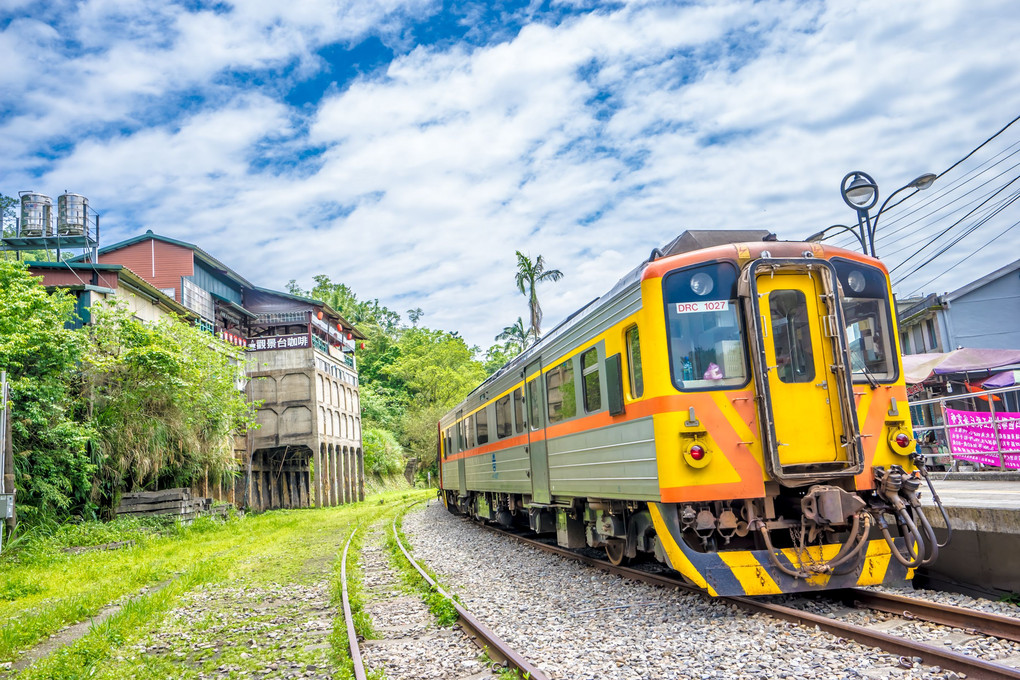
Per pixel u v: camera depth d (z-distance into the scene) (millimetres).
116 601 10320
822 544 6656
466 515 21734
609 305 7977
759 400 6613
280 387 35781
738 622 6180
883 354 7105
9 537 14711
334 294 75938
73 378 19156
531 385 11836
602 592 8133
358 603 8484
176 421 21312
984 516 6570
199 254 35125
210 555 15148
